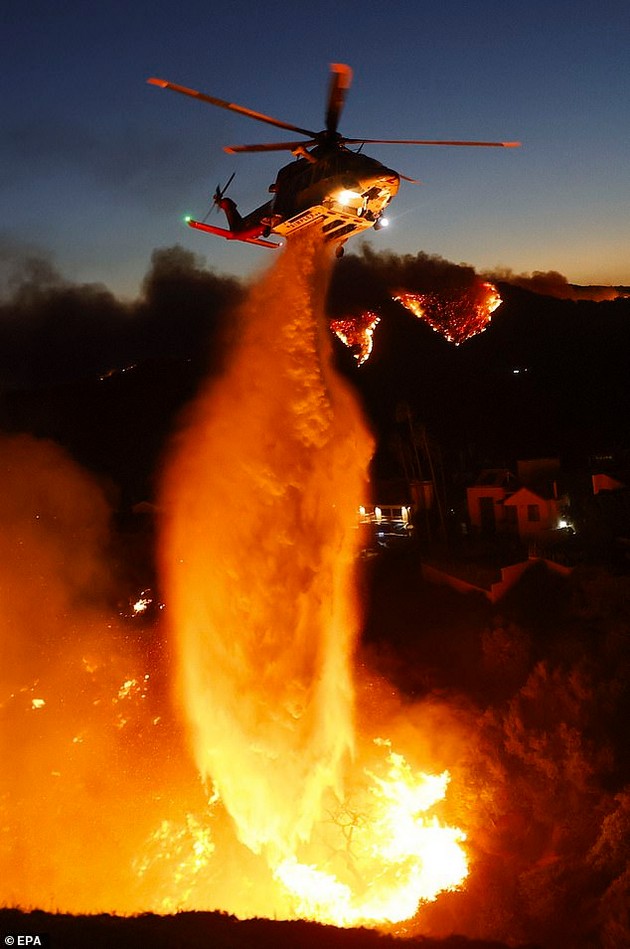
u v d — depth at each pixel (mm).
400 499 48438
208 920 9734
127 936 8727
